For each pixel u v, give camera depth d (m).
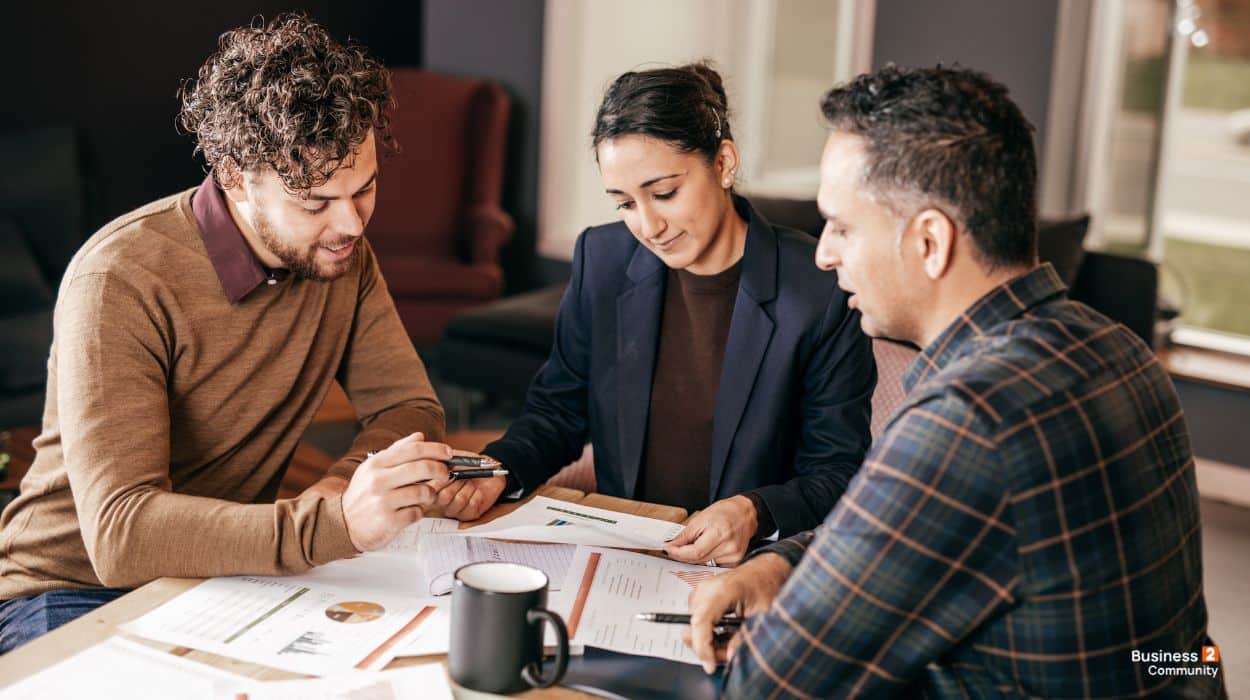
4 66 4.62
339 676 1.14
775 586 1.28
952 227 1.09
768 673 1.09
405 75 4.64
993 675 1.09
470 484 1.59
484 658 1.12
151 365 1.49
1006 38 3.95
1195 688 1.11
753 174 5.04
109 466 1.40
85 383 1.43
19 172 4.02
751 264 1.73
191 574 1.34
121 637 1.20
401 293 4.36
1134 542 1.04
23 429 2.90
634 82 1.58
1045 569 1.02
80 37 4.79
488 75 4.93
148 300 1.50
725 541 1.48
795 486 1.62
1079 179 3.96
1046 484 1.01
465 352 3.98
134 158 5.04
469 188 4.66
